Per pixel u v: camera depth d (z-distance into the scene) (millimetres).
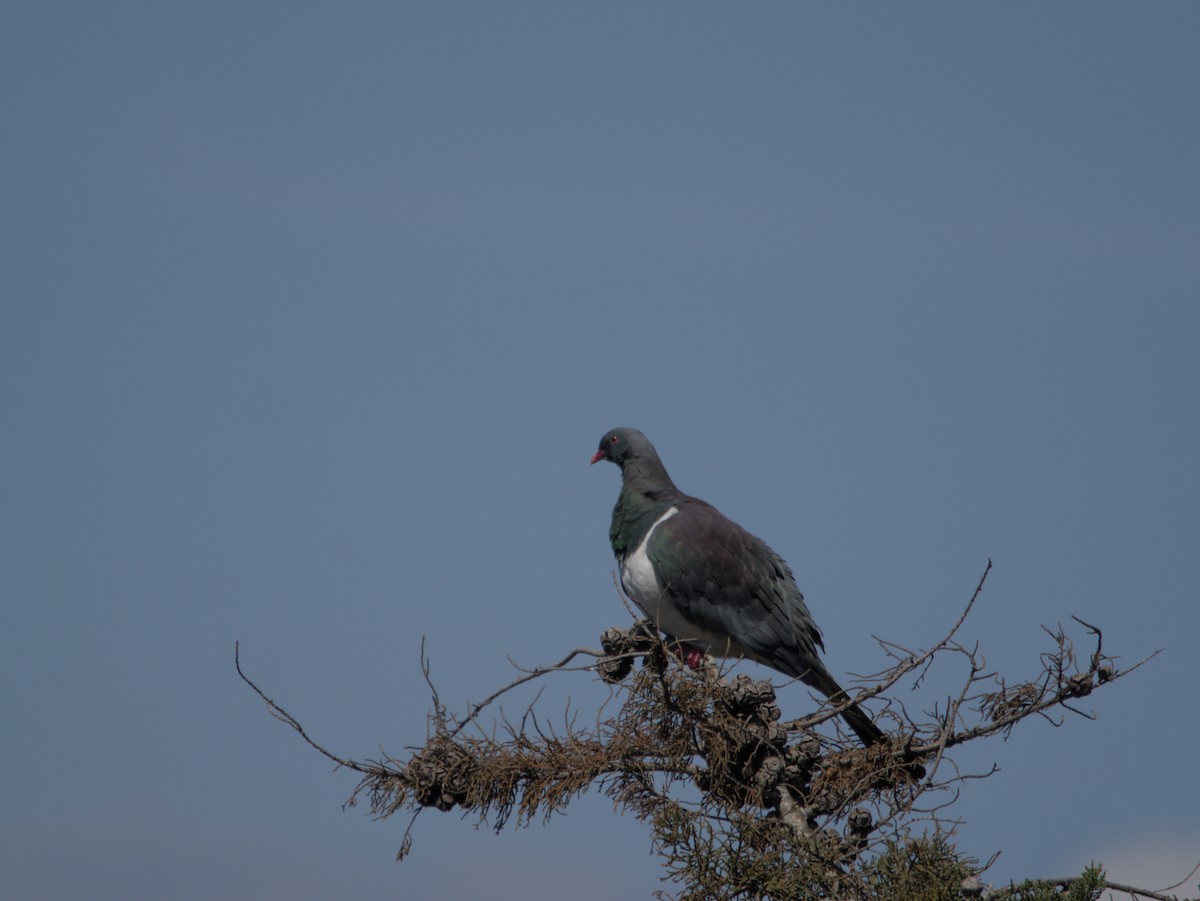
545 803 10938
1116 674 11070
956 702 10898
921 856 9797
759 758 11227
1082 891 9945
